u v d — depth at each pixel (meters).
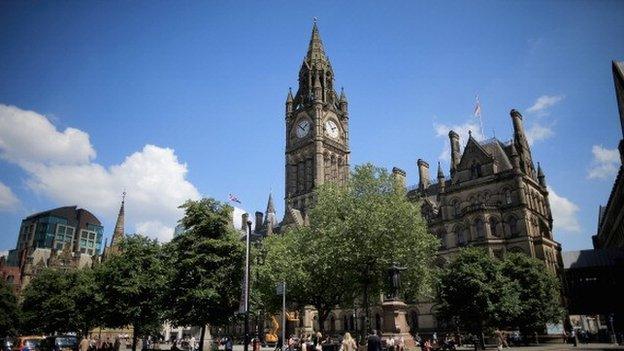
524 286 53.56
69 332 65.81
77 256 129.75
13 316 66.44
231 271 36.84
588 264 74.44
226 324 37.59
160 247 48.25
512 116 75.81
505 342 48.78
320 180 99.88
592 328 89.50
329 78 118.81
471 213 67.88
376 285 47.75
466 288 43.94
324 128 108.00
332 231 45.72
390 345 34.12
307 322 78.56
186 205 39.38
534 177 74.31
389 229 44.19
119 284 45.41
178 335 107.06
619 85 53.84
